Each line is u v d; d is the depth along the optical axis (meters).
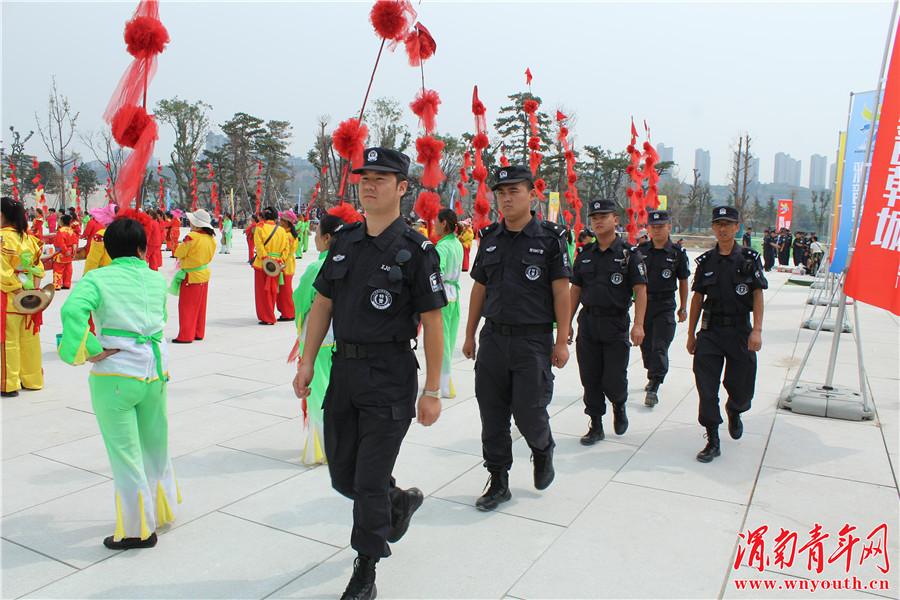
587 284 5.23
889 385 7.22
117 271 3.40
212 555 3.38
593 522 3.80
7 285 6.00
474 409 6.11
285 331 10.04
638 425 5.74
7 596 2.98
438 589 3.08
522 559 3.37
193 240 8.80
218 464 4.60
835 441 5.30
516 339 3.94
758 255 4.88
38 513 3.83
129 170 3.76
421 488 4.27
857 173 8.18
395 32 4.12
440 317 3.03
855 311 5.97
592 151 43.81
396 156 3.04
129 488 3.38
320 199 39.72
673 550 3.48
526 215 4.11
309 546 3.48
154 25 3.68
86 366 7.43
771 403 6.46
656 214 6.44
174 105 50.06
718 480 4.46
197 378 7.01
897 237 5.32
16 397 6.15
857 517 3.90
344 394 3.01
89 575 3.17
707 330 4.98
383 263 2.99
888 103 5.36
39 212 17.61
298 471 4.50
